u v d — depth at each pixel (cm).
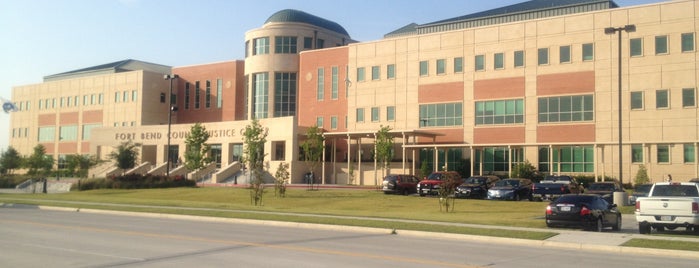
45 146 9688
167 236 1761
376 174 5578
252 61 7644
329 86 6962
